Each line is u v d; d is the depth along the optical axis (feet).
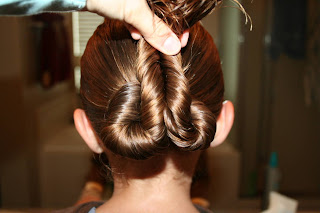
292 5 5.15
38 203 5.41
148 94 1.37
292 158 5.64
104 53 1.59
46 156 5.34
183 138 1.38
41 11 1.14
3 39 5.04
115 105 1.44
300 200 5.45
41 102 5.70
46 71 5.58
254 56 5.31
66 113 6.02
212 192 4.90
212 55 1.67
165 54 1.43
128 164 1.75
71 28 5.57
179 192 1.79
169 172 1.75
